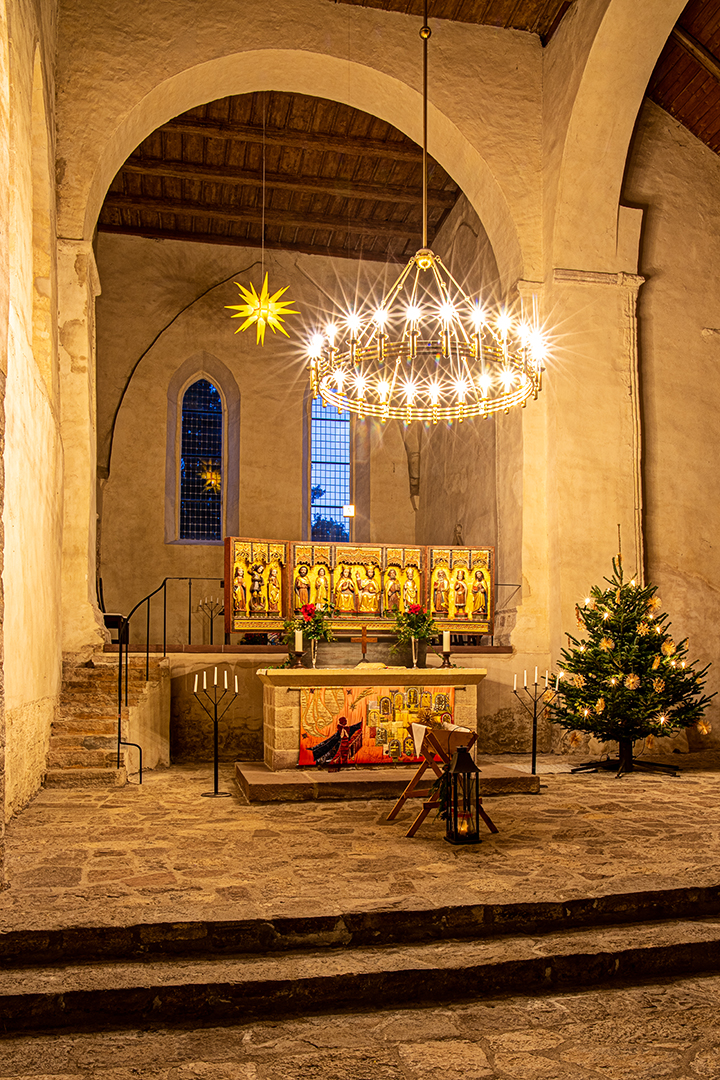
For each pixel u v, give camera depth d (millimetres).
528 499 13586
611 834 7188
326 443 21188
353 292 20594
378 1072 3896
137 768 10875
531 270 13852
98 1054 4051
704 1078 3875
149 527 19109
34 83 10234
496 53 14117
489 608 13195
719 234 14938
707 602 14008
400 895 5379
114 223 19047
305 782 8727
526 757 12594
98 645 11867
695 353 14523
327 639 10586
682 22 13109
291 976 4559
